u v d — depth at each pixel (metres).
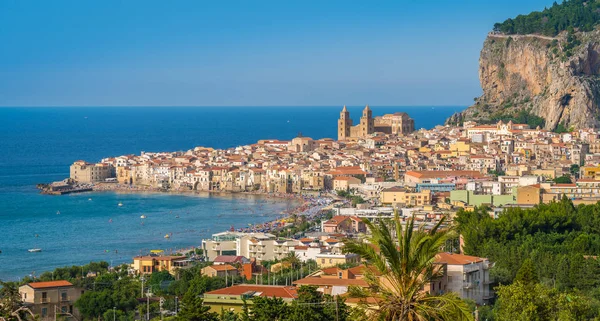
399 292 148.38
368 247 150.50
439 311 145.62
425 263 147.25
